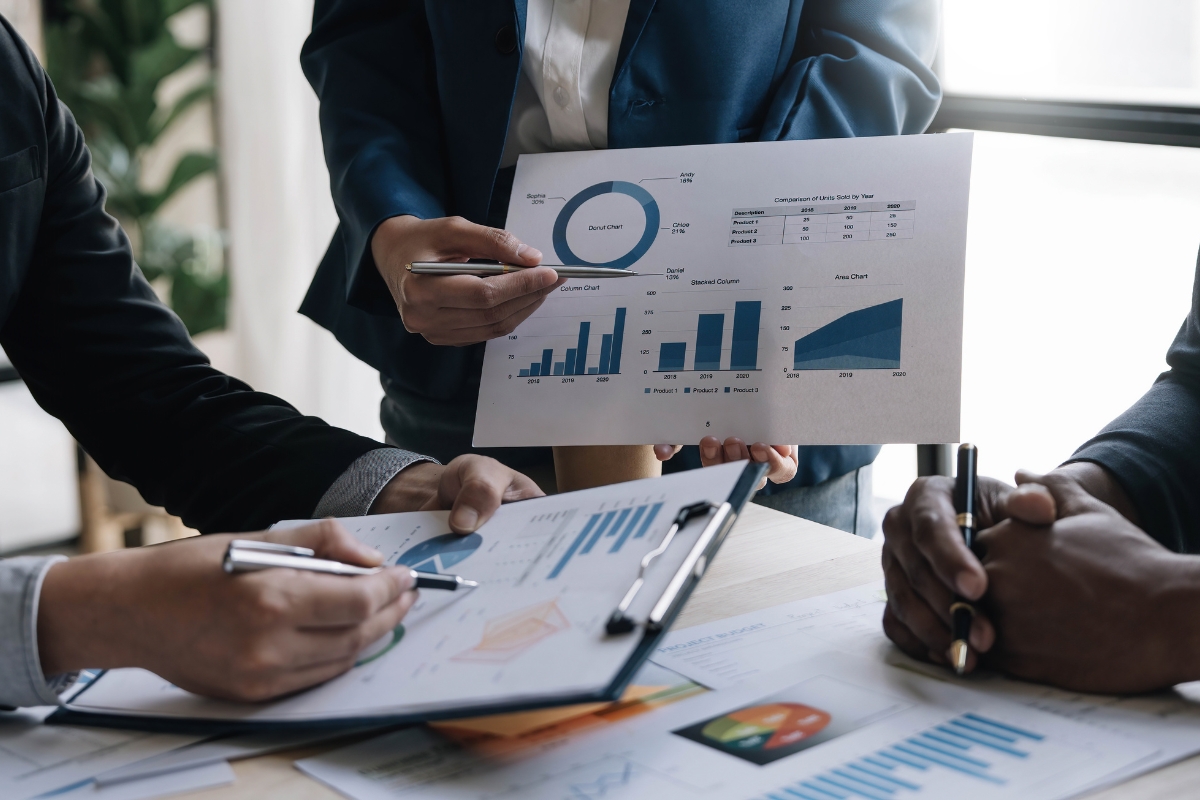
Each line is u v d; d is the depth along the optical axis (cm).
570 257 84
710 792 45
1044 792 44
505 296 78
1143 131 145
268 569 52
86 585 54
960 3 163
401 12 107
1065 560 56
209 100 305
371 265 91
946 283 75
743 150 85
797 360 77
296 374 294
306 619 51
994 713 52
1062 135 154
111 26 287
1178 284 158
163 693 57
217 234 303
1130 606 53
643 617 49
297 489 79
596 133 97
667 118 95
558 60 95
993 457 185
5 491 261
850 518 117
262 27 281
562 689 45
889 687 55
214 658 51
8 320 89
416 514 72
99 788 48
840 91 97
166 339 90
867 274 77
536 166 90
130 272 92
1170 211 156
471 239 81
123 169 288
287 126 286
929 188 79
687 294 81
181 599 52
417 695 49
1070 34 154
